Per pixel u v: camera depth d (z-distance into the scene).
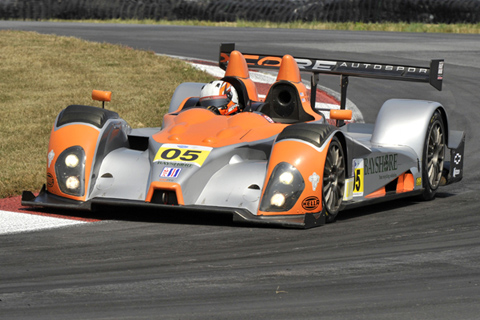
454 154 29.45
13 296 15.24
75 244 19.69
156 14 122.12
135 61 63.72
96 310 14.40
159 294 15.41
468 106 51.62
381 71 29.81
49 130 39.75
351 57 72.81
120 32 92.88
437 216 24.48
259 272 17.11
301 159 21.86
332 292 15.68
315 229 21.91
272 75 62.81
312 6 123.44
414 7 120.00
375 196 25.30
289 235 20.95
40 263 17.81
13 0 114.25
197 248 19.34
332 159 23.02
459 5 120.94
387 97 55.75
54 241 19.98
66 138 23.56
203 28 104.56
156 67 61.34
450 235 21.39
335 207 23.34
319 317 14.14
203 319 13.95
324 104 51.41
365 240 20.59
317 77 31.33
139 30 96.94
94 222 22.38
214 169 22.62
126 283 16.17
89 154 23.23
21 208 24.16
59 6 116.19
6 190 26.56
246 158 23.73
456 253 19.14
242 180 22.33
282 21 123.94
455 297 15.45
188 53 73.88
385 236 21.20
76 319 13.89
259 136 24.27
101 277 16.64
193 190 21.92
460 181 31.69
